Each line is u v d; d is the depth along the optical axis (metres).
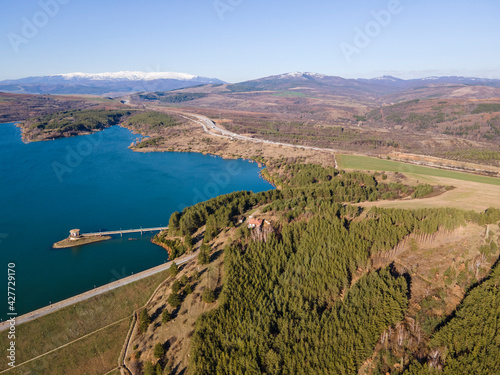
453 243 103.44
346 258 104.56
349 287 97.69
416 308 87.19
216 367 76.69
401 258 103.75
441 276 95.50
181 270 117.12
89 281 116.69
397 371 72.19
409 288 93.19
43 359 83.75
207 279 105.75
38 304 103.56
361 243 108.12
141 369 82.69
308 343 80.31
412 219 115.06
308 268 103.94
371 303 88.38
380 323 82.50
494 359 69.31
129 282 111.75
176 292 100.50
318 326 83.31
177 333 90.06
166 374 79.69
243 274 101.50
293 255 110.31
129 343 90.81
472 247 99.94
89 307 99.81
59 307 98.06
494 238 101.31
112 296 105.19
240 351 79.00
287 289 96.44
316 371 74.50
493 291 83.25
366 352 77.25
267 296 95.56
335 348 78.31
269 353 77.12
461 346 73.81
